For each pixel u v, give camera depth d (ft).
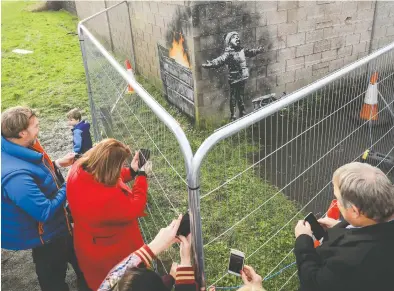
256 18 18.94
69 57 34.55
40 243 8.39
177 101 22.06
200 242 5.56
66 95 26.17
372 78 10.19
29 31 44.04
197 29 17.92
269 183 11.20
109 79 13.14
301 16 20.06
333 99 9.78
